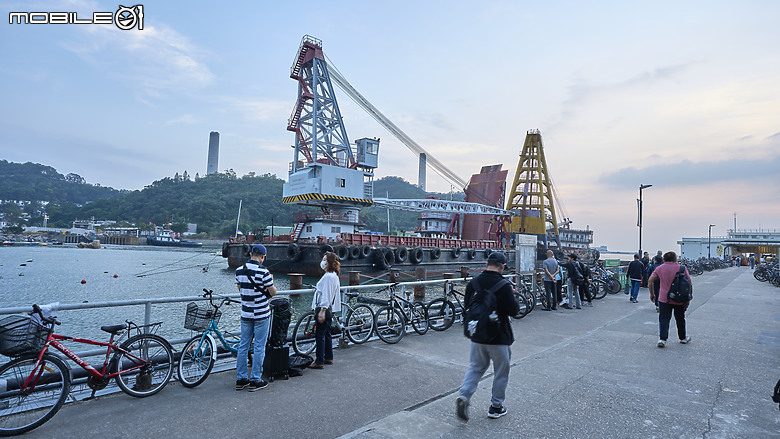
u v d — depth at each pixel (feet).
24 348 14.38
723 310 46.57
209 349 19.98
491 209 218.38
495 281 16.30
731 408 17.56
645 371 22.76
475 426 15.37
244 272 19.42
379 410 16.80
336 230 142.20
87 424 14.84
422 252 137.28
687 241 286.05
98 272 158.40
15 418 14.33
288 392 18.83
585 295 50.16
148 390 18.04
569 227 334.24
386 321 30.30
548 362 24.41
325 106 155.94
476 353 16.20
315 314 23.24
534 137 249.96
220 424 15.14
